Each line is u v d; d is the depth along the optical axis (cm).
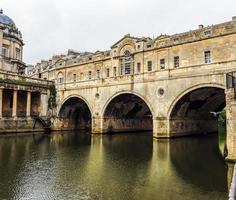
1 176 1739
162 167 2045
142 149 2961
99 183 1602
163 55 3862
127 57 4456
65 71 5622
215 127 4756
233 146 1911
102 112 4634
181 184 1578
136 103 4900
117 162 2234
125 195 1387
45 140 3812
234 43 3170
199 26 4200
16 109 4922
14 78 4978
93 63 5059
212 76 3281
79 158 2409
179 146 3134
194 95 3656
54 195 1385
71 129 5719
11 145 3203
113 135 4588
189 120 4097
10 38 6750
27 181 1633
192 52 3534
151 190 1468
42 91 5425
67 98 5366
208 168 1980
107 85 4584
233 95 1931
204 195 1382
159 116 3756
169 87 3688
